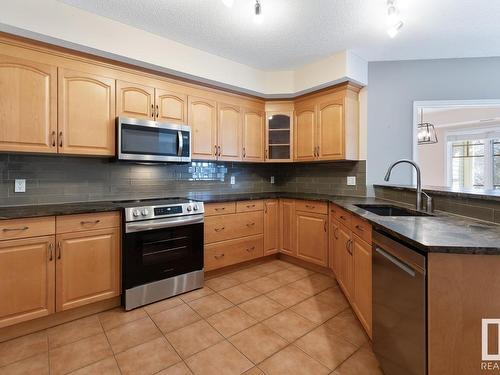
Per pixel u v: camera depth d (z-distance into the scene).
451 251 1.02
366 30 2.37
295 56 2.92
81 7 2.04
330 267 2.86
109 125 2.37
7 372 1.51
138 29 2.35
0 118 1.90
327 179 3.56
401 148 3.07
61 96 2.13
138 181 2.88
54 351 1.69
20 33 1.89
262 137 3.58
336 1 1.97
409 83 3.04
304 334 1.88
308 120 3.37
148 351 1.69
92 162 2.60
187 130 2.79
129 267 2.20
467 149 5.60
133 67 2.47
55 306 1.94
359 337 1.84
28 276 1.83
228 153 3.24
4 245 1.75
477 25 2.29
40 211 1.90
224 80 2.95
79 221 2.03
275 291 2.56
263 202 3.31
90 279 2.08
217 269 2.97
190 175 3.29
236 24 2.28
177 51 2.59
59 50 2.10
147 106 2.58
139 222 2.25
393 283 1.32
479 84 2.95
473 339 1.04
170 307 2.26
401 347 1.24
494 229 1.33
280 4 2.00
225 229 2.95
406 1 1.96
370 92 3.08
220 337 1.84
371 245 1.67
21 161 2.25
